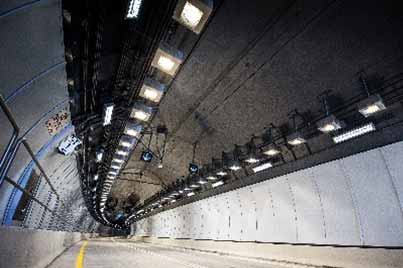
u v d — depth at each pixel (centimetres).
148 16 752
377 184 1312
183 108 1662
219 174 2133
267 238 2048
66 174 1277
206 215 3005
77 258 1409
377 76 1059
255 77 1284
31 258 786
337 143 1469
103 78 986
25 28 446
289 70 1182
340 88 1171
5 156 439
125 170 3241
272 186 1961
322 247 1580
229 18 1028
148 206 4534
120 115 1233
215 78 1347
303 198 1727
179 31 1073
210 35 1112
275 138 1593
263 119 1523
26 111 586
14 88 507
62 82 625
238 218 2439
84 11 654
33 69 521
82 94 895
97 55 806
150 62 888
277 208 1958
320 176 1591
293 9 948
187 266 1339
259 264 1686
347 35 960
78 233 3469
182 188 2895
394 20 861
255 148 1766
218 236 2742
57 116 725
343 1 869
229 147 1911
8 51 449
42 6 440
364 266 1310
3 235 508
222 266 1432
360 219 1394
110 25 775
